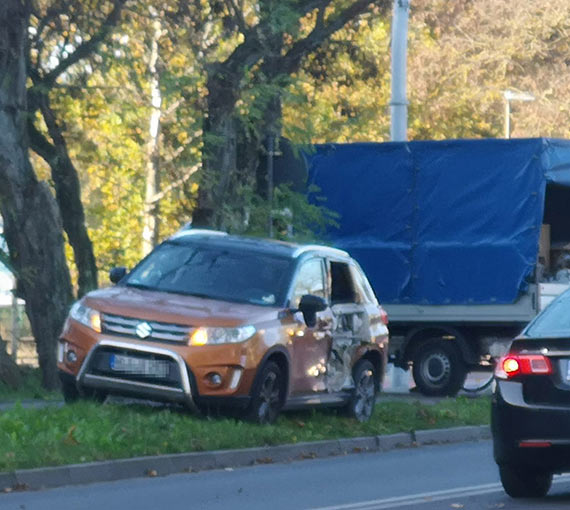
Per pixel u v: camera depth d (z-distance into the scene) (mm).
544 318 28359
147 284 40750
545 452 26672
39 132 65812
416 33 127500
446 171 61062
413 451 40438
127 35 65562
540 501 28016
